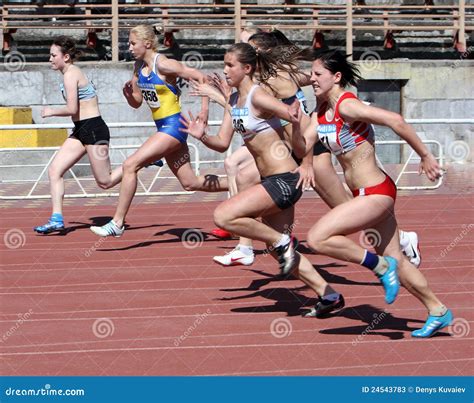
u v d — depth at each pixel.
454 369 13.22
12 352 14.32
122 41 41.59
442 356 13.77
